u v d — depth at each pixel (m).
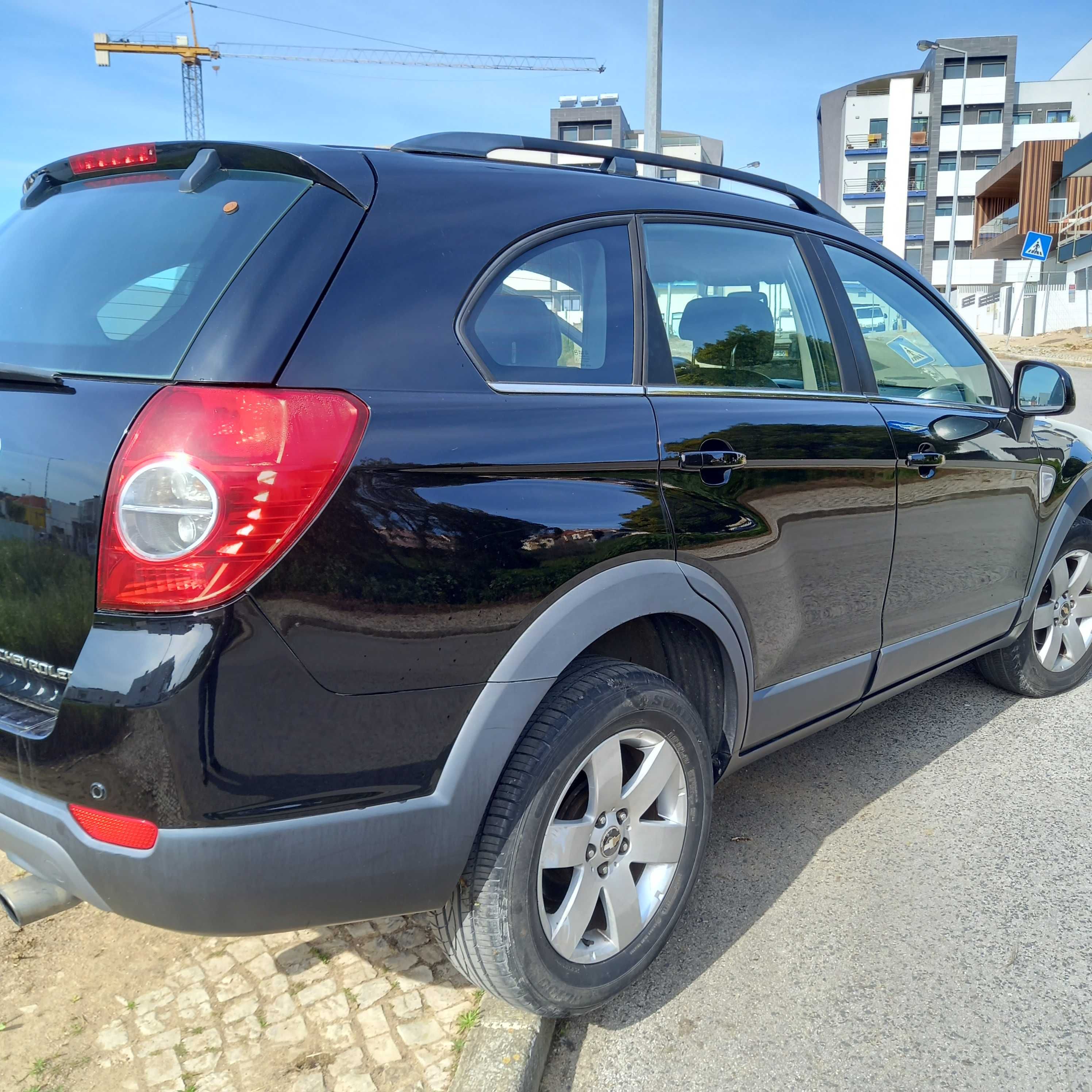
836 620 2.61
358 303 1.64
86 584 1.47
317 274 1.62
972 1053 2.02
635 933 2.10
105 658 1.44
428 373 1.70
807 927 2.46
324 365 1.57
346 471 1.51
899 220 52.66
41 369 1.63
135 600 1.42
